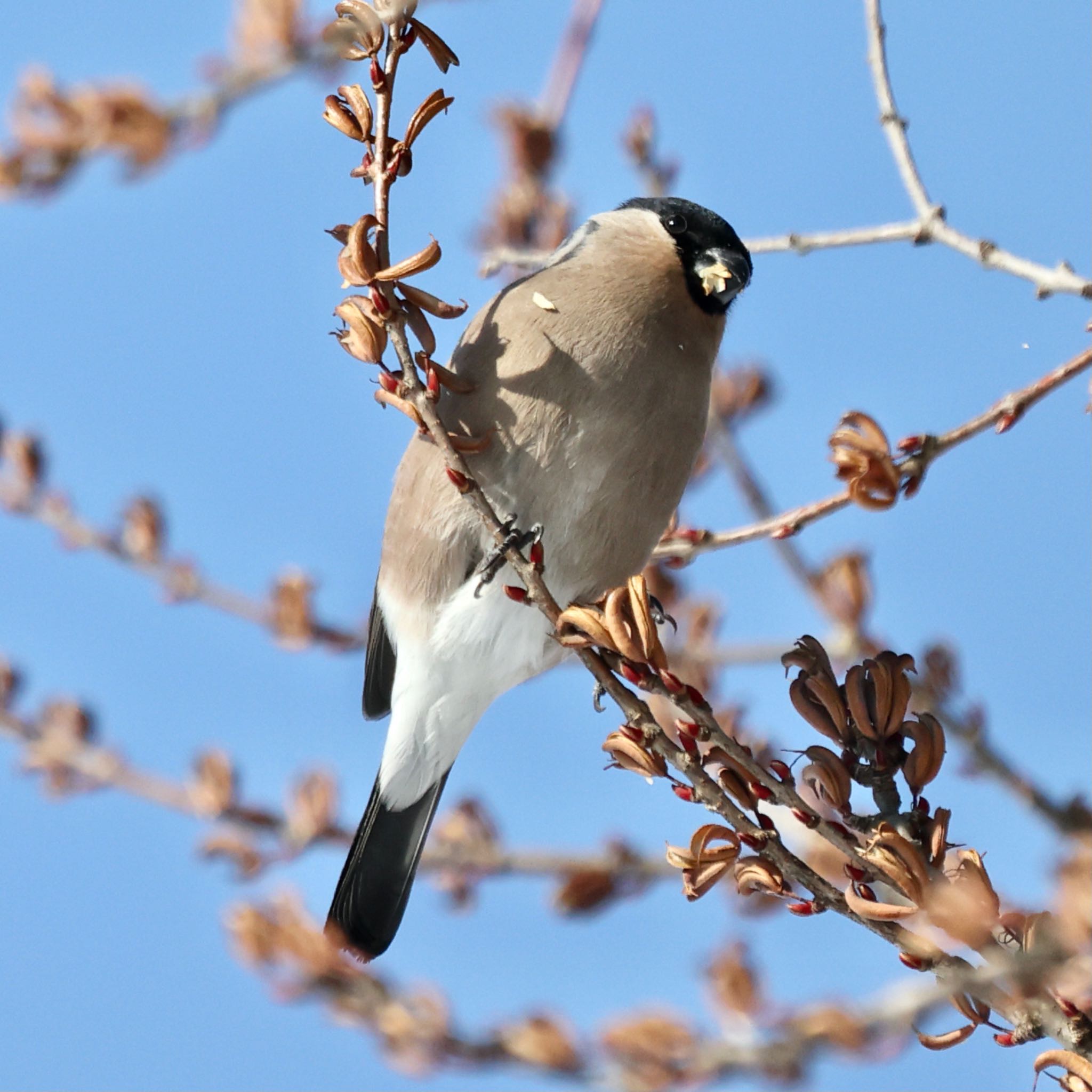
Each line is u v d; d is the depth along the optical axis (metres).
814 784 6.08
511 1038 7.55
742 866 5.91
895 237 7.59
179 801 10.34
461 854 9.90
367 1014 7.81
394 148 6.65
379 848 9.26
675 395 8.52
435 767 9.18
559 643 6.25
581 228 9.33
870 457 6.73
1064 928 5.25
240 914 8.07
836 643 9.24
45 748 10.68
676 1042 7.16
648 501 8.52
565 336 8.34
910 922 6.05
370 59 6.63
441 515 8.41
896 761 5.97
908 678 6.07
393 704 9.05
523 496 8.33
